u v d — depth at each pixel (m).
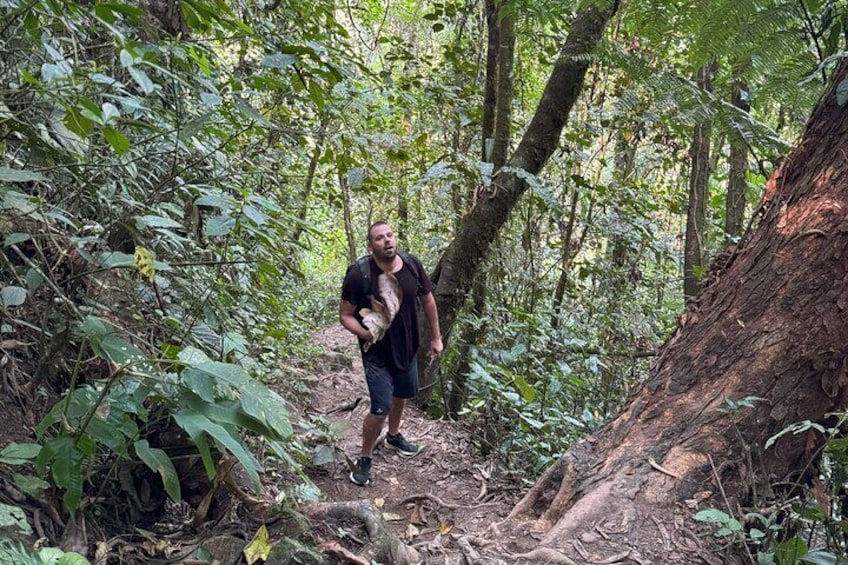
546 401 4.53
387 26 9.20
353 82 3.57
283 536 2.38
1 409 2.15
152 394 1.94
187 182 2.72
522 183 5.36
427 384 5.70
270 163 4.20
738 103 4.47
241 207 2.12
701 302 3.12
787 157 3.02
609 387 5.38
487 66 5.51
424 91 5.93
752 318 2.83
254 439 3.15
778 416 2.66
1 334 2.32
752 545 2.49
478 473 4.01
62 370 2.43
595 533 2.48
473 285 5.88
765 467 2.66
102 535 2.11
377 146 4.43
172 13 2.72
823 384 2.64
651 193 7.28
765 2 2.71
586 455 2.96
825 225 2.72
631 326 6.05
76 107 1.61
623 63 3.54
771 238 2.90
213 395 1.84
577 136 5.44
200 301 2.78
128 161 2.13
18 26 2.01
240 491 2.47
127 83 2.52
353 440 4.43
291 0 3.72
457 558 2.53
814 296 2.70
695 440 2.72
